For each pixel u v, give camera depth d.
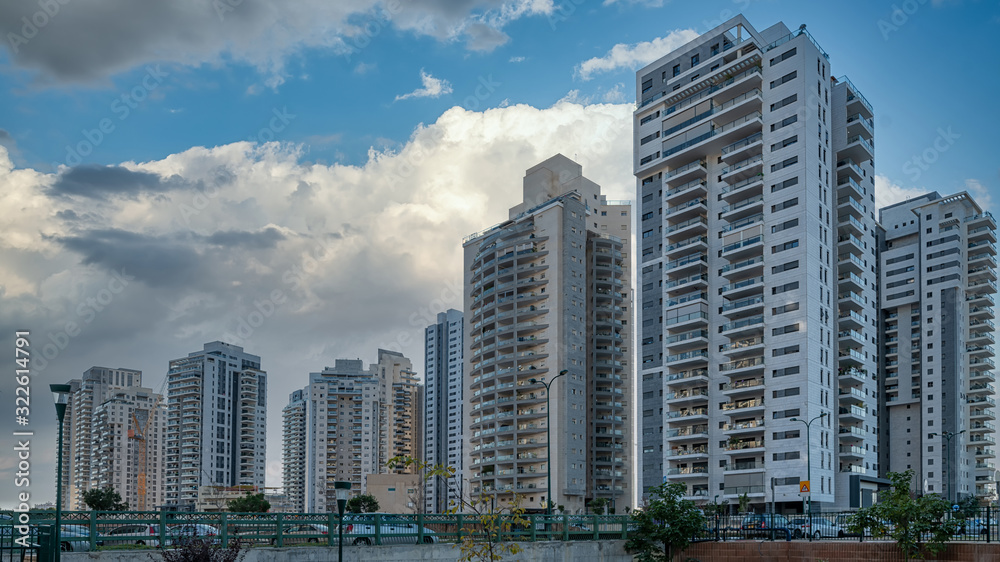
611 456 151.00
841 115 116.00
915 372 146.75
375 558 33.84
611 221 163.25
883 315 152.88
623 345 157.62
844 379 111.38
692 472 111.88
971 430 146.25
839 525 51.50
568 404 141.38
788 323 103.81
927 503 36.09
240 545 28.30
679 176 120.44
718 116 115.69
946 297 145.12
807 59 108.38
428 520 36.44
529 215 154.12
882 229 155.12
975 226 154.50
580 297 149.12
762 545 41.22
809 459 95.12
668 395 116.81
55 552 25.22
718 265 115.44
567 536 41.00
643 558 42.78
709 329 114.62
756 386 105.94
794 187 106.06
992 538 37.44
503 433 144.75
